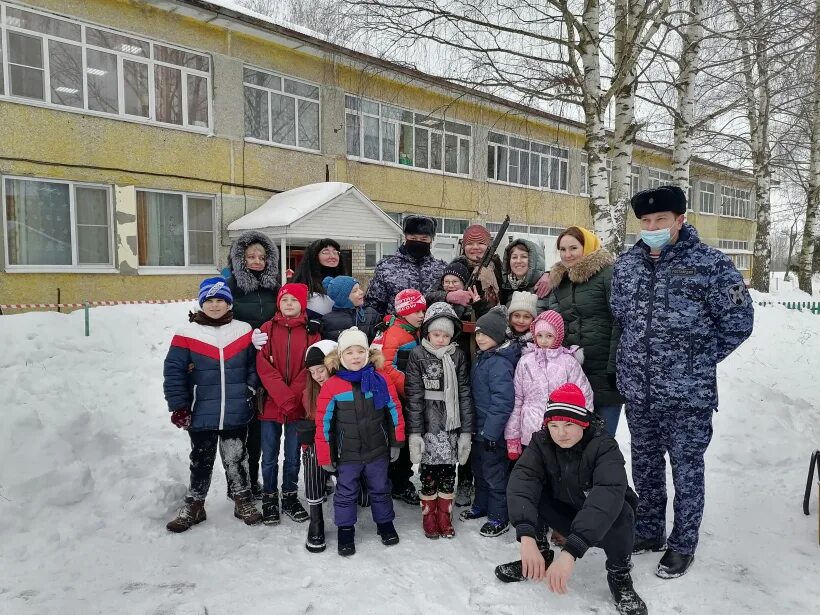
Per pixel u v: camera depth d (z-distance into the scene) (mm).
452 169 17125
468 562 2883
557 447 2643
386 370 3270
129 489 3439
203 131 11578
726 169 21438
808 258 17781
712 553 2904
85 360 6484
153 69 10898
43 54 9625
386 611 2426
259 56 12367
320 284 3770
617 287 2930
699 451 2744
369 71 13727
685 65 10047
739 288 2619
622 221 8320
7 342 6359
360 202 12297
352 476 2992
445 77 8914
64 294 10031
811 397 6047
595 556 2973
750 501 3512
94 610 2393
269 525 3287
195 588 2590
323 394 3010
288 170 13016
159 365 6750
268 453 3375
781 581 2641
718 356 2750
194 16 11148
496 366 3143
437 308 3283
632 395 2846
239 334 3330
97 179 10289
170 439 4543
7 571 2650
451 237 14922
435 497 3211
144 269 11016
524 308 3293
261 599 2498
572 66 8016
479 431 3219
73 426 3773
